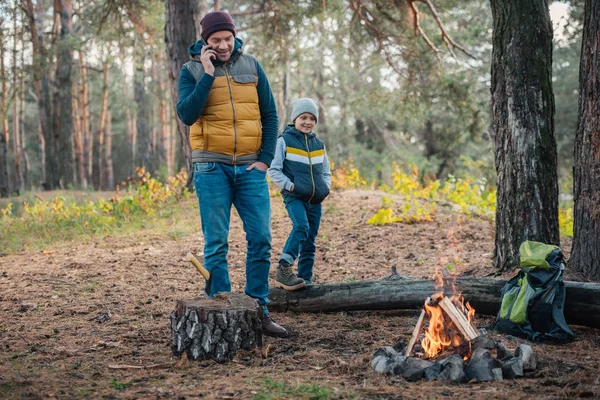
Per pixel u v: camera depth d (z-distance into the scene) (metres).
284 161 5.38
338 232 9.15
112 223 10.93
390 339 4.39
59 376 3.62
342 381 3.47
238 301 4.10
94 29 18.23
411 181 12.13
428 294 5.02
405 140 30.02
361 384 3.43
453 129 21.83
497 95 6.18
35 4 24.47
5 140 24.92
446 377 3.48
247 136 4.33
